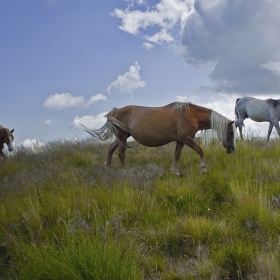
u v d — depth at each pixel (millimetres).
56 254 3348
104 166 7699
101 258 3088
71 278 2988
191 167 7281
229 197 5371
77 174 6887
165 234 4145
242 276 3438
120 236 3941
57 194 5508
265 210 4441
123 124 7898
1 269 3709
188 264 3592
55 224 4562
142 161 8484
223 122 7328
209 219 4492
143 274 3225
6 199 5508
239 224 4465
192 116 7289
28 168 8305
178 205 5219
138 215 4699
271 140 9781
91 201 5105
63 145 11008
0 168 8742
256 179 5812
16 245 3941
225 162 7344
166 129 7363
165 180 6352
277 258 3475
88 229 4109
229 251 3709
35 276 3201
